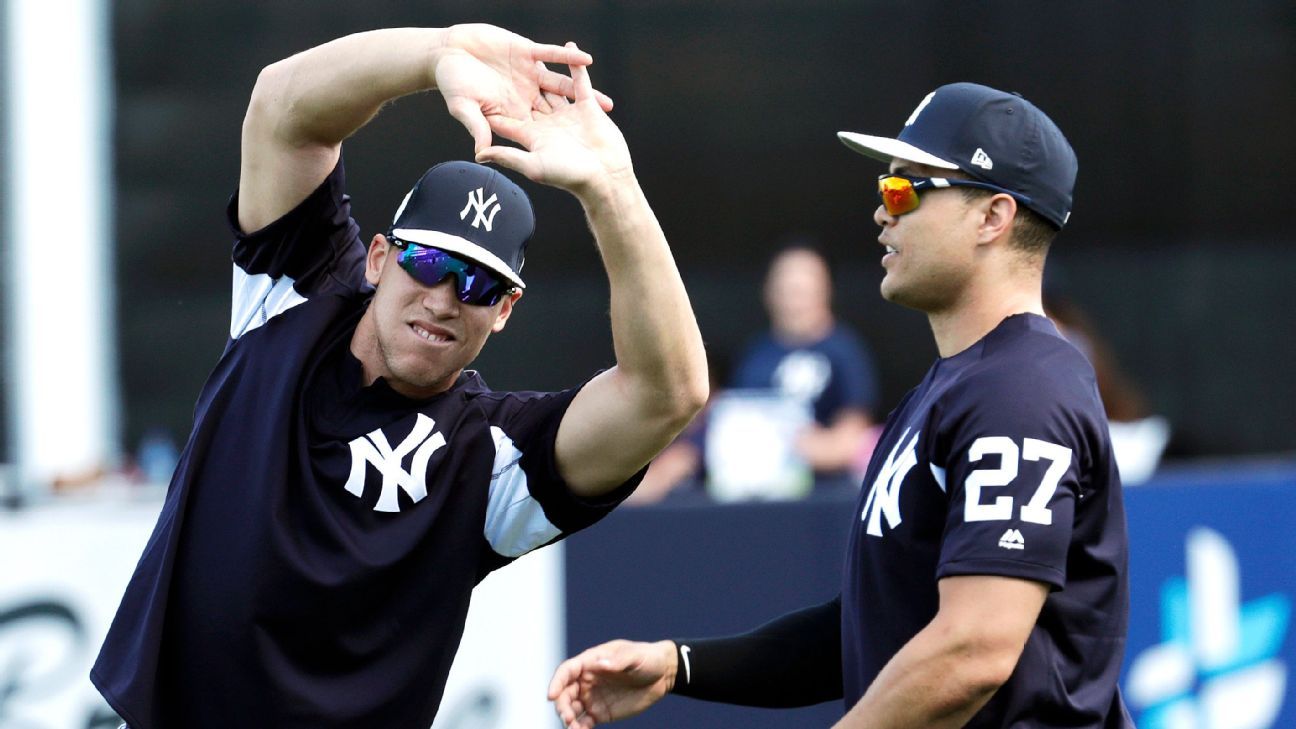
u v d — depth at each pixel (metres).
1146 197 28.56
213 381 9.49
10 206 26.28
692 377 8.90
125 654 8.99
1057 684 8.63
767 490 19.09
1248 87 28.48
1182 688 16.97
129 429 26.69
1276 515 17.38
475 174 9.12
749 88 28.31
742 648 10.16
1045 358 8.69
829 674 10.27
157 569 9.05
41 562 15.27
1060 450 8.36
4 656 15.09
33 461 26.03
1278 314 28.30
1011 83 28.58
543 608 16.23
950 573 8.27
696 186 28.31
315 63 8.97
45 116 26.48
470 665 16.02
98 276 26.69
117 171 26.86
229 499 8.98
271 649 8.85
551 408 9.27
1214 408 28.23
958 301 9.18
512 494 9.21
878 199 28.28
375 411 9.06
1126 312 28.48
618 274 8.57
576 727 9.86
